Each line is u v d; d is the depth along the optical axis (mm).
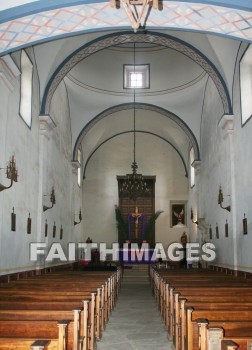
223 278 11172
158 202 27156
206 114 18797
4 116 9734
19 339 4059
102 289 8766
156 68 20422
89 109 20797
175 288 8062
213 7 7582
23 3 7465
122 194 27031
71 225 20281
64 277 11531
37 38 8430
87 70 19844
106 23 8320
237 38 8578
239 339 4203
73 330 4918
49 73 13781
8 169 9867
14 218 10664
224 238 14766
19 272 11242
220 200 14062
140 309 12008
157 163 27531
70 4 7496
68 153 19797
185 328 5871
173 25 8523
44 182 13914
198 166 20609
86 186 27141
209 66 14055
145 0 6648
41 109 13852
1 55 8672
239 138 12891
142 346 7496
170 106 20766
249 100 12070
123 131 27156
